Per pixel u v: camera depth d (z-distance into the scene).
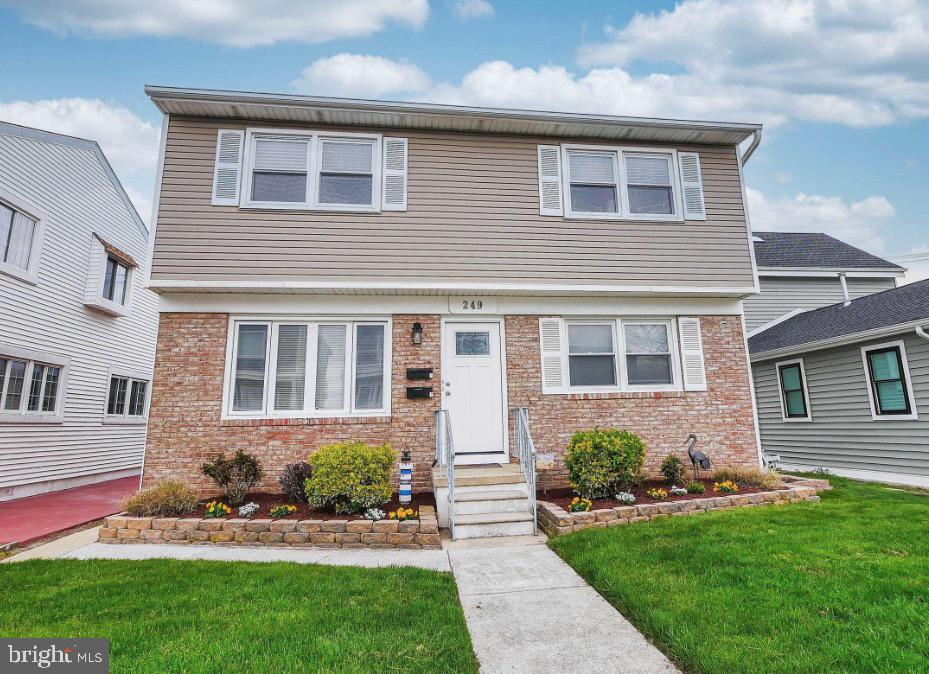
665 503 6.72
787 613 3.48
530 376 8.50
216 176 8.10
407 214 8.42
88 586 4.35
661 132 9.14
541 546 5.93
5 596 4.11
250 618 3.63
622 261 8.80
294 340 8.22
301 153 8.43
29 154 10.09
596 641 3.38
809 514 6.28
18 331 9.67
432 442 8.06
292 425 7.84
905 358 9.66
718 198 9.34
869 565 4.35
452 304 8.51
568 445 7.75
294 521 6.05
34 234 10.21
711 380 8.91
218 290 7.89
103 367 12.61
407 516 6.30
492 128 8.85
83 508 8.54
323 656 3.07
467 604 4.05
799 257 16.64
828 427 11.35
